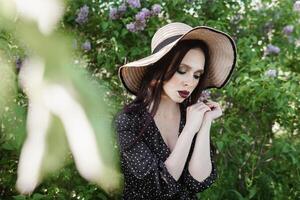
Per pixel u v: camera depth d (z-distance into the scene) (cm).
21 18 34
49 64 33
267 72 410
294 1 489
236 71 441
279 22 492
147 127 244
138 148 239
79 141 32
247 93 417
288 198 436
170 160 236
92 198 385
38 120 32
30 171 32
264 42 490
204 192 400
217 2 464
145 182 237
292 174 436
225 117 436
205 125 249
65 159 36
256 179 432
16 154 372
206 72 253
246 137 400
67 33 36
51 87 33
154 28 433
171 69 242
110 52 424
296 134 446
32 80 33
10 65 44
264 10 489
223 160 417
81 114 33
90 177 32
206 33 244
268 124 434
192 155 247
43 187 375
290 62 500
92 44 433
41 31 34
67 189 377
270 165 438
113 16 426
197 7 463
